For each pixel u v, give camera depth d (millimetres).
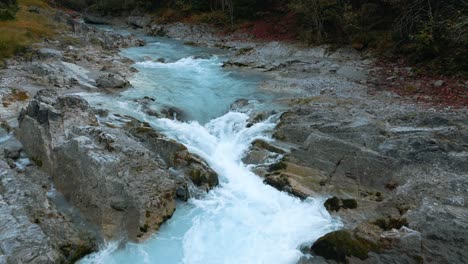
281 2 31672
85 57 21547
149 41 32875
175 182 9945
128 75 19359
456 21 17266
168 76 19750
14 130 11453
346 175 10680
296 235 8844
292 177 10664
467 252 7234
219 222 9289
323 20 25203
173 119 14273
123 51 26719
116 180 8750
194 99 15984
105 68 19703
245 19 33969
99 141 9828
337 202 9586
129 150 9602
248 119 14023
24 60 19719
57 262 7172
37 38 23812
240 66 22203
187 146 12305
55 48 22703
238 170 11617
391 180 10180
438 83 16219
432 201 8672
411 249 7457
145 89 17094
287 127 12594
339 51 23094
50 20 30547
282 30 29266
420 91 15789
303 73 20125
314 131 12094
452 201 8617
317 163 11148
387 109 13617
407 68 18719
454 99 14500
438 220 7820
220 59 24750
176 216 9352
